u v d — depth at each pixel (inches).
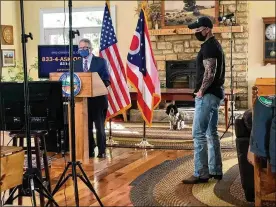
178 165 174.7
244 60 328.2
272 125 108.5
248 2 324.5
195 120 146.8
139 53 201.9
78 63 193.9
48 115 132.0
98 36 355.9
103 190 143.8
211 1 333.4
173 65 345.7
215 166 151.8
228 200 130.3
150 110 203.3
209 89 142.6
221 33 331.3
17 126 128.8
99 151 194.2
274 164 108.7
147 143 217.5
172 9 342.6
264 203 117.0
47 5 366.0
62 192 142.6
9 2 356.2
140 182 152.1
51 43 366.6
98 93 178.4
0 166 102.3
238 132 127.8
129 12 348.2
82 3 357.1
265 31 319.9
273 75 323.6
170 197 134.3
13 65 349.4
